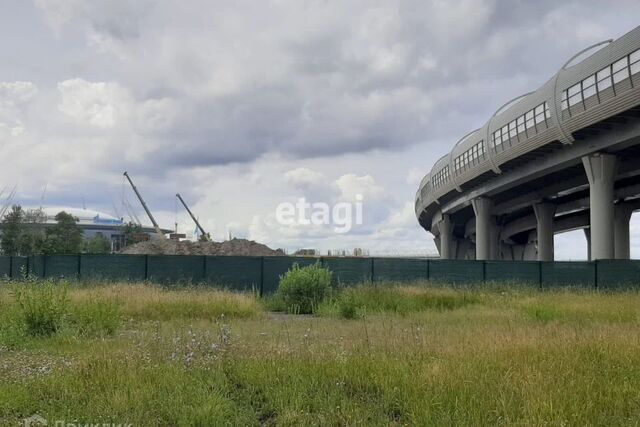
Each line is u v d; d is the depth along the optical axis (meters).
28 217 113.69
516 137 54.59
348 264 31.14
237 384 7.69
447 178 80.38
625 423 5.94
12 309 14.20
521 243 137.00
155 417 6.13
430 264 31.59
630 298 22.03
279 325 15.03
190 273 29.95
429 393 6.55
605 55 40.03
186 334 11.16
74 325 13.27
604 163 46.72
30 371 8.37
